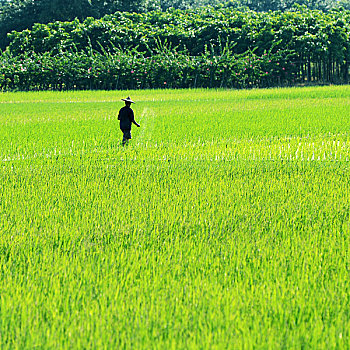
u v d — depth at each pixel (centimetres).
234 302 1574
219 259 2011
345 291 1709
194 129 6372
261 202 2984
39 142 5553
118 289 1689
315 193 3206
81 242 2281
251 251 2103
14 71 19162
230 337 1387
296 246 2147
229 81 19600
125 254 2091
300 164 4228
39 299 1656
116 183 3572
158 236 2325
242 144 5288
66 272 1873
